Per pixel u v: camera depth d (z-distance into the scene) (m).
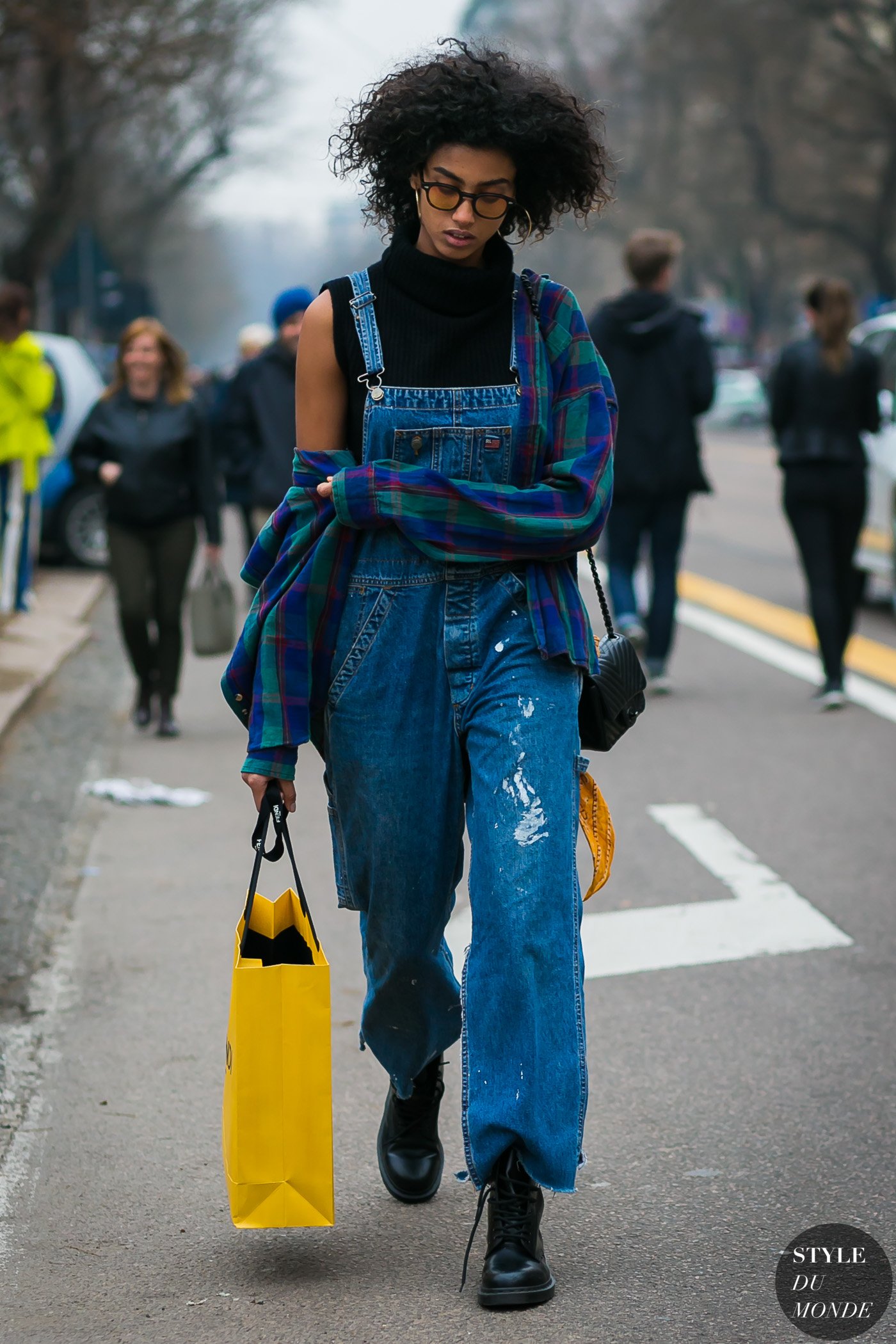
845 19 55.88
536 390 3.41
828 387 9.62
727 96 59.12
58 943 5.94
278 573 3.49
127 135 42.50
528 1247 3.37
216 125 41.84
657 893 6.39
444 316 3.39
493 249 3.49
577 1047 3.35
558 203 3.52
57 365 16.95
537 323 3.45
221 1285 3.50
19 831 7.41
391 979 3.63
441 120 3.29
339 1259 3.62
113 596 16.05
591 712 3.61
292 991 3.35
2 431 13.02
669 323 9.98
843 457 9.66
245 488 13.05
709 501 25.97
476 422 3.37
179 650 9.63
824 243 69.00
